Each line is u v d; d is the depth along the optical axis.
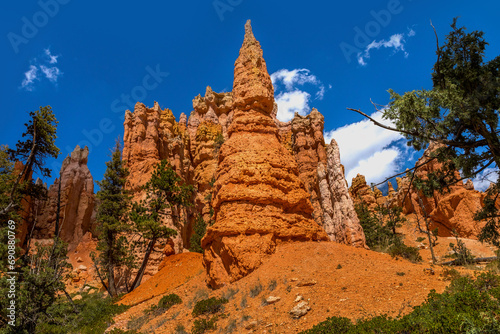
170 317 18.73
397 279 15.34
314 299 14.77
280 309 14.80
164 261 38.34
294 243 21.73
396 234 50.34
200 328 15.35
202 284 22.62
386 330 9.83
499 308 9.05
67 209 53.69
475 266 20.06
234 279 19.81
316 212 54.97
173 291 23.88
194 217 60.62
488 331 7.95
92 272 44.75
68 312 21.89
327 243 22.23
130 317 21.14
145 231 34.69
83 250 49.44
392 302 12.95
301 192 24.44
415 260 21.64
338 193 43.28
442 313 9.39
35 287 18.94
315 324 12.71
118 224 36.00
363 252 21.61
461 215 47.75
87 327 21.12
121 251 36.12
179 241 43.84
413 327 9.55
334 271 17.56
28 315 18.36
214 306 17.12
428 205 55.66
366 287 14.86
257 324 14.23
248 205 21.86
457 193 49.44
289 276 17.80
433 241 42.00
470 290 10.09
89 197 57.28
